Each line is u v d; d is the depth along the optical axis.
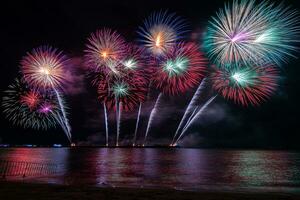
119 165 66.12
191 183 32.88
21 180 27.41
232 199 16.84
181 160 94.31
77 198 15.34
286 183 35.34
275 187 30.44
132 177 39.25
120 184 29.22
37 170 43.69
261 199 17.09
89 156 115.19
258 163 83.00
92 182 29.98
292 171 55.38
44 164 60.31
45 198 15.11
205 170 55.00
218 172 51.06
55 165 58.97
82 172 44.91
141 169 54.91
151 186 27.64
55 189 17.91
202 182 34.47
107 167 59.34
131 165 66.75
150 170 52.72
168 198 16.30
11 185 19.38
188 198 16.56
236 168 61.97
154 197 16.42
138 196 16.53
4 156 99.69
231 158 115.56
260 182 36.34
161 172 48.75
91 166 61.22
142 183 31.39
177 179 37.59
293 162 89.75
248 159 108.88
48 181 28.00
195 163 78.56
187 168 59.28
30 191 17.05
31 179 29.47
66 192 16.94
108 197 15.87
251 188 28.69
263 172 52.62
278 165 74.19
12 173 36.34
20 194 16.09
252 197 17.62
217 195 17.80
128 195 16.69
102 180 33.50
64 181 29.36
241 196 17.88
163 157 116.94
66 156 110.19
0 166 48.59
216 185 31.19
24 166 50.06
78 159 90.75
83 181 30.81
